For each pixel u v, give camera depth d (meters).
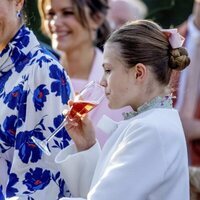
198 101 8.29
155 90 5.16
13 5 5.65
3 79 5.64
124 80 5.13
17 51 5.62
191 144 8.22
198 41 8.36
